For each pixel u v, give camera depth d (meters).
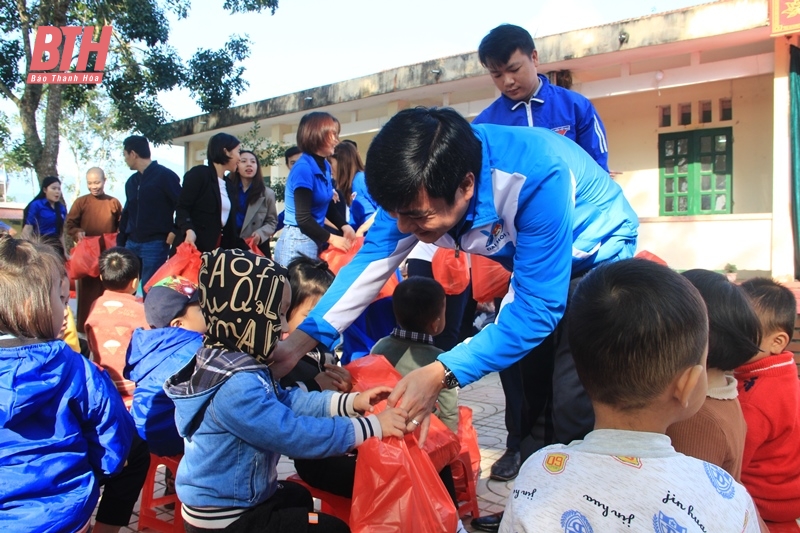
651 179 9.27
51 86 12.84
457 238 2.11
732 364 1.71
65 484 1.90
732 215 7.73
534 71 3.28
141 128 13.23
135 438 2.45
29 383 1.85
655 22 7.59
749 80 8.46
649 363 1.23
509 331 1.98
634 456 1.23
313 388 2.38
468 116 10.09
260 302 1.92
